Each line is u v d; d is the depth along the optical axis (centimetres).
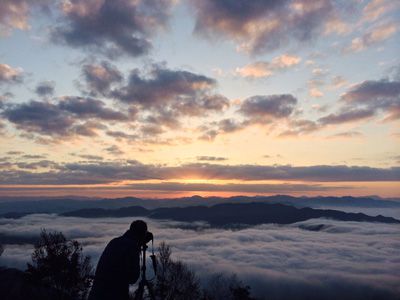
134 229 506
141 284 491
